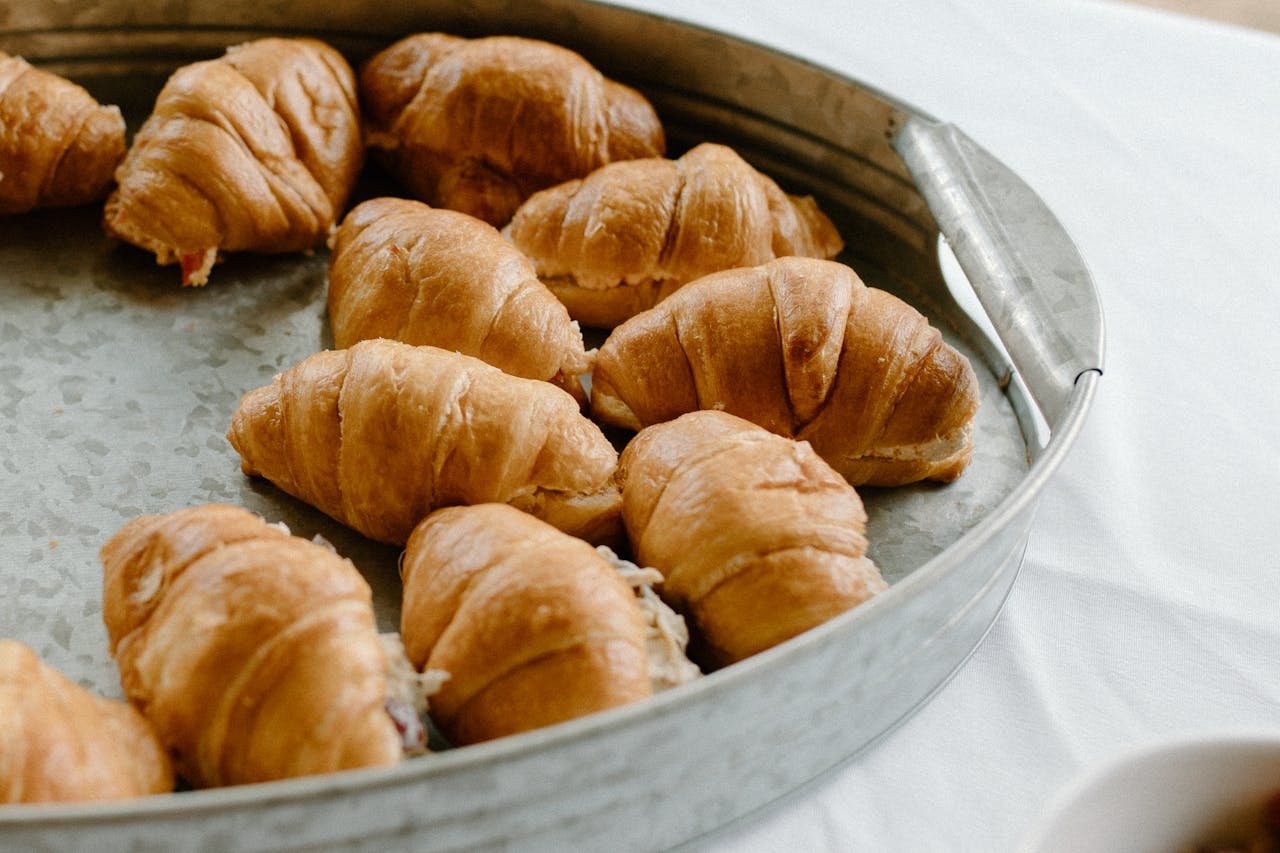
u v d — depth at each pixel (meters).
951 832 0.46
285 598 0.44
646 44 0.64
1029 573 0.52
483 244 0.55
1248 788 0.40
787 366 0.52
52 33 0.63
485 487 0.50
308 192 0.60
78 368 0.56
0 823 0.38
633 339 0.54
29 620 0.49
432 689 0.45
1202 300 0.63
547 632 0.45
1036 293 0.53
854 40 0.73
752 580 0.47
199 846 0.39
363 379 0.50
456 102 0.60
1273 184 0.68
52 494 0.52
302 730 0.43
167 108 0.59
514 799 0.41
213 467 0.54
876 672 0.45
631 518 0.50
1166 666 0.50
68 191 0.61
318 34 0.65
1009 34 0.75
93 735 0.43
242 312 0.59
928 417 0.53
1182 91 0.73
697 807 0.45
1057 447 0.47
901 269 0.62
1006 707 0.49
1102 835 0.40
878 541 0.53
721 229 0.57
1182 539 0.54
